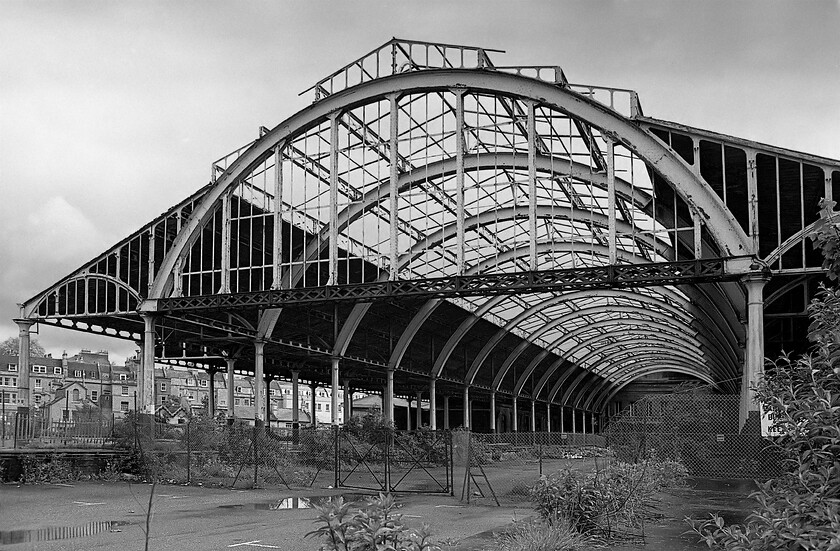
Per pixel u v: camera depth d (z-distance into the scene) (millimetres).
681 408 34219
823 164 31094
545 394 93312
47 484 30391
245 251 44594
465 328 62562
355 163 40812
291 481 32625
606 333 82625
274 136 40375
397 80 38531
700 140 32969
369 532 7113
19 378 43750
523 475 41156
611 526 17453
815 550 6449
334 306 49062
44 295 43969
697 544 15922
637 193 38656
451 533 18188
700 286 41500
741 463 30141
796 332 43031
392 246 37250
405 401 95562
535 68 36031
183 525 19953
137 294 41438
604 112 34750
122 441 34938
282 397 161875
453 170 42156
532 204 35594
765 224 36125
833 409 7316
